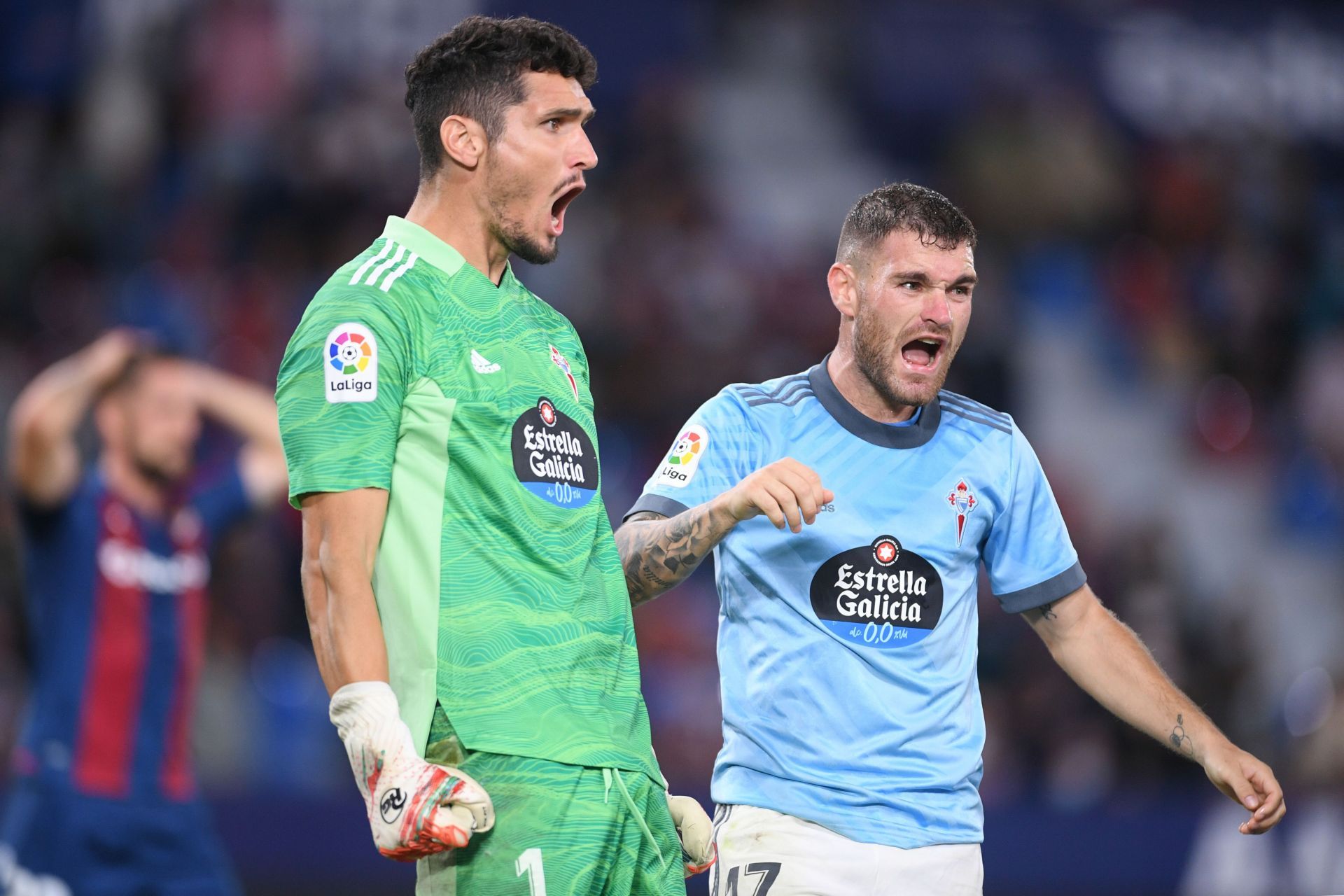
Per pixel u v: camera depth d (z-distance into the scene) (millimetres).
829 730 13688
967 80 49062
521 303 12312
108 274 42156
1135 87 49156
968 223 14156
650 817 11797
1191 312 47656
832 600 13867
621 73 46500
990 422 14727
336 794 25094
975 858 13945
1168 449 45875
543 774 11117
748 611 14133
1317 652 43406
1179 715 14547
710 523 12617
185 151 43938
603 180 45781
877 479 14164
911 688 13836
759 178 47906
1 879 19141
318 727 30734
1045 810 26109
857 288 14156
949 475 14312
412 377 11391
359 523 10938
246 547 32844
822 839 13484
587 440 12188
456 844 10250
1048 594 14688
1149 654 14898
